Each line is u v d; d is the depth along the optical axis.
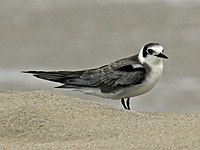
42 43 22.44
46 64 20.73
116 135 10.25
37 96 12.21
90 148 9.59
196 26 23.36
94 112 11.47
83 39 22.78
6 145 9.91
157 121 11.11
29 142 10.14
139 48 22.00
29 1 26.09
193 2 25.67
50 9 25.47
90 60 21.11
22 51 21.69
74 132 10.45
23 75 19.53
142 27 23.70
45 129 10.58
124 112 11.66
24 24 24.08
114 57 21.33
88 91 12.86
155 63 12.48
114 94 12.71
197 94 18.16
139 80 12.46
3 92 13.06
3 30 23.55
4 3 25.84
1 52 21.55
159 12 24.89
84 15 24.95
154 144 9.71
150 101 17.75
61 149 9.59
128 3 26.06
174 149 9.48
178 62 20.52
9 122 10.78
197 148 9.50
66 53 21.62
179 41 22.25
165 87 18.67
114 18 24.58
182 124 10.83
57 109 11.40
